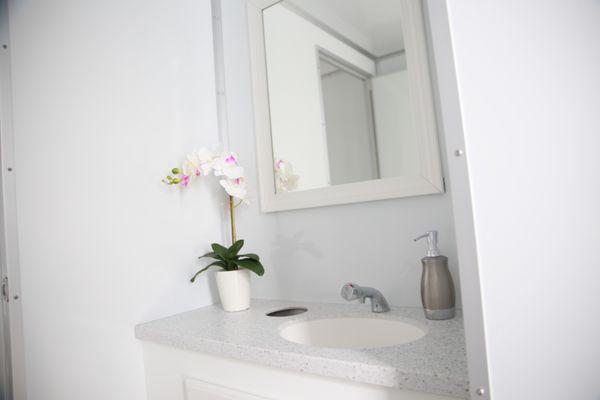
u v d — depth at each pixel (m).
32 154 1.57
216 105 1.63
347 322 1.20
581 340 0.52
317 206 1.38
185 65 1.52
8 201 1.61
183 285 1.41
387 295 1.25
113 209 1.26
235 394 0.96
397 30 1.23
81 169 1.38
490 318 0.53
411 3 1.19
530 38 0.54
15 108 1.66
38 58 1.57
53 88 1.50
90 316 1.33
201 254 1.49
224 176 1.60
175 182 1.38
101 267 1.30
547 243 0.52
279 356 0.87
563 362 0.51
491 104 0.55
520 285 0.52
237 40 1.64
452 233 1.13
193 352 1.09
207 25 1.63
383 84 1.25
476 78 0.55
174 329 1.14
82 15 1.43
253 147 1.59
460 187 0.55
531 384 0.51
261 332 1.06
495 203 0.54
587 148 0.51
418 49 1.17
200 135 1.55
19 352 1.57
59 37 1.49
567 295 0.52
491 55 0.55
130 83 1.32
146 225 1.31
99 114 1.34
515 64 0.54
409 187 1.18
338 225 1.36
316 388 0.83
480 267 0.53
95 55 1.38
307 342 1.16
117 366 1.25
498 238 0.53
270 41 1.54
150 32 1.42
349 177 1.32
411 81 1.18
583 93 0.51
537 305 0.52
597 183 0.51
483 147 0.54
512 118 0.54
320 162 1.39
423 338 0.88
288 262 1.48
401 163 1.21
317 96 1.40
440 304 1.02
